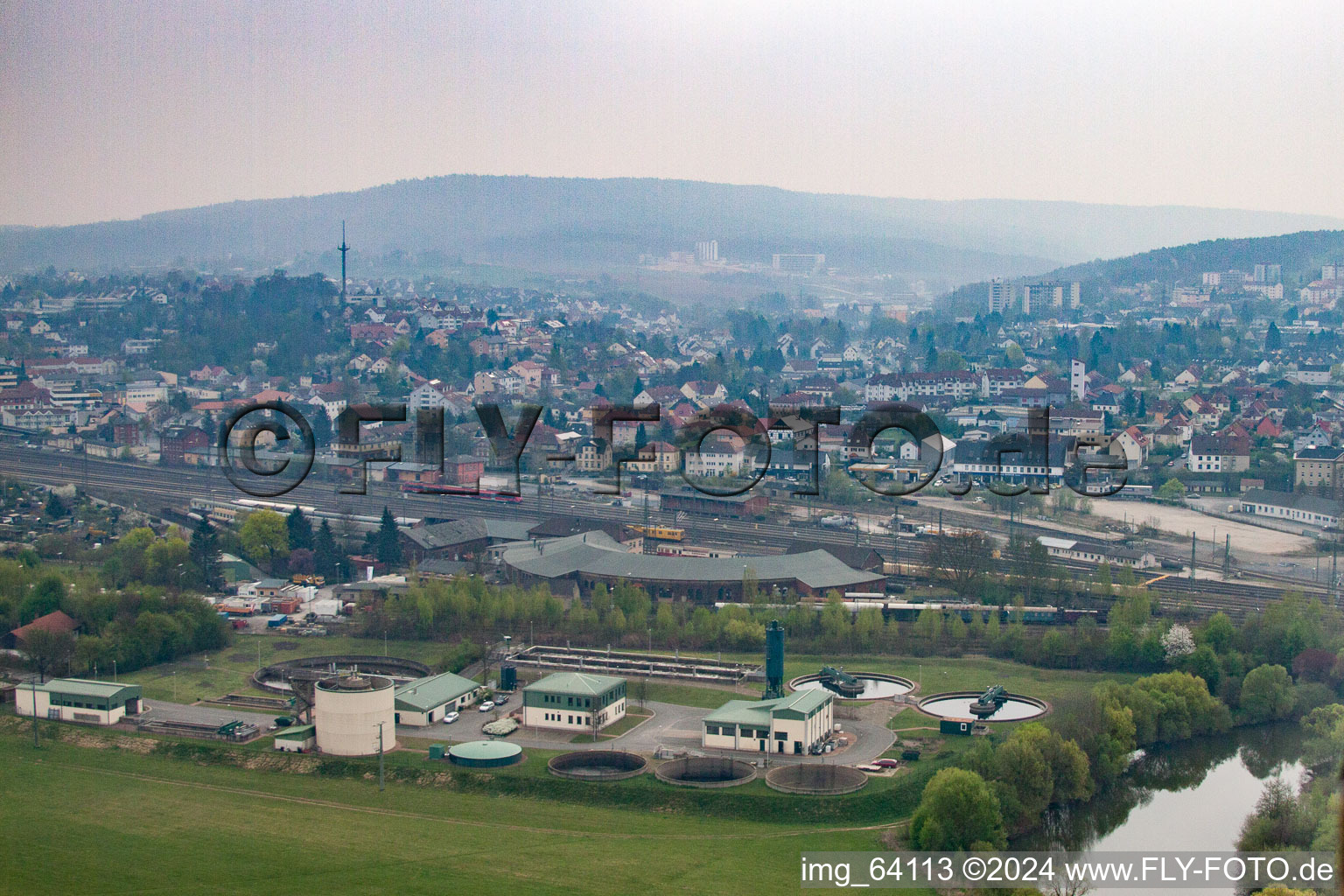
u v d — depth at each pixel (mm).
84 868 199000
